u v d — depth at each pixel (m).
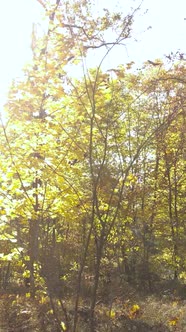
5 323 7.84
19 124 7.15
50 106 7.07
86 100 6.96
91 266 9.48
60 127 7.07
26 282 11.59
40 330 7.54
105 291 8.74
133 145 11.58
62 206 7.33
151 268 15.97
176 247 16.69
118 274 7.88
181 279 17.73
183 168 16.41
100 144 7.38
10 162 7.01
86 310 8.27
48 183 7.27
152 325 8.53
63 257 9.59
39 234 7.67
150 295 13.66
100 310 8.52
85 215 7.55
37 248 7.22
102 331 7.61
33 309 8.12
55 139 7.17
